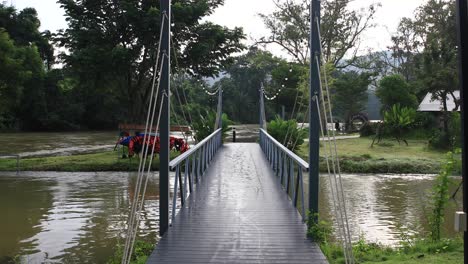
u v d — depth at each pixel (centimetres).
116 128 5344
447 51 2828
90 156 2114
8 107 2272
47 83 4775
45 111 4856
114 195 1305
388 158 1962
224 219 733
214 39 2367
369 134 3125
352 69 4494
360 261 599
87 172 1802
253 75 6347
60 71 4203
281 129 2145
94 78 2380
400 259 600
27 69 2730
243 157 1675
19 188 1429
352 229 906
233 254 571
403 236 782
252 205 835
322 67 631
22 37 4591
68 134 4369
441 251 642
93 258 736
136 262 602
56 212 1084
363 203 1188
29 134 4331
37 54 2800
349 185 1484
